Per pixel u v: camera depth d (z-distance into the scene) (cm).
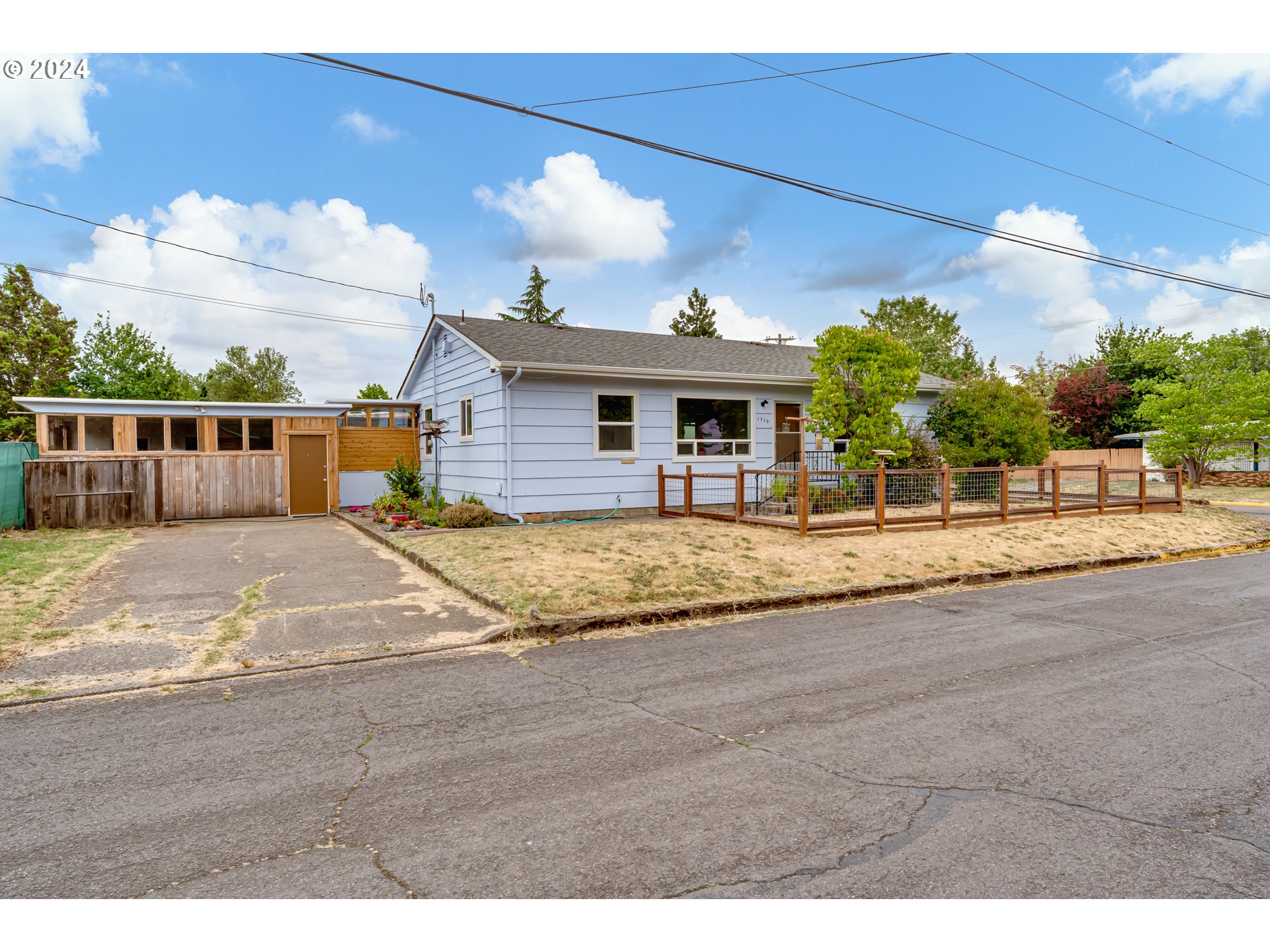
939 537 1138
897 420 1475
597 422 1437
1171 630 680
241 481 1683
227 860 276
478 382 1488
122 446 1599
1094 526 1318
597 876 263
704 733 412
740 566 902
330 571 920
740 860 273
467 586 781
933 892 252
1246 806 320
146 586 824
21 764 369
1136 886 256
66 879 262
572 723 429
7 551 1030
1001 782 344
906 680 518
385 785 343
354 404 1841
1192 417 2494
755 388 1614
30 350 2894
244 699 473
